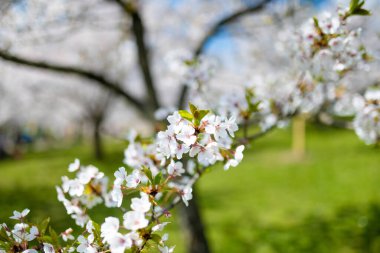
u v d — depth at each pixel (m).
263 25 5.62
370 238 6.62
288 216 8.02
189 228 5.11
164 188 1.54
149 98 4.96
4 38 4.22
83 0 5.41
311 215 7.95
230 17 4.93
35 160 17.92
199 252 5.07
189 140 1.39
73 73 4.50
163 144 1.45
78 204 1.97
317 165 12.43
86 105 15.61
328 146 15.38
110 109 18.16
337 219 7.57
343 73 2.38
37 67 4.15
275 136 18.20
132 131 2.29
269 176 11.68
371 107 2.58
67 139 25.09
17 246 1.57
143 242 1.35
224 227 7.66
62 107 16.80
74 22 5.09
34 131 23.61
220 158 1.70
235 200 9.48
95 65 12.48
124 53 11.72
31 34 4.51
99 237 1.49
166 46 10.88
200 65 2.96
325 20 2.07
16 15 4.32
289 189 10.09
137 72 14.71
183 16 9.33
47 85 14.30
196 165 2.26
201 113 1.41
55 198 10.14
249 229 7.45
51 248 1.55
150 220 1.50
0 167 16.83
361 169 11.13
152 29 9.77
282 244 6.70
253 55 10.33
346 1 2.02
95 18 5.16
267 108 3.01
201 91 2.97
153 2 9.47
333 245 6.52
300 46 2.27
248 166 13.31
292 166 12.75
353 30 2.09
